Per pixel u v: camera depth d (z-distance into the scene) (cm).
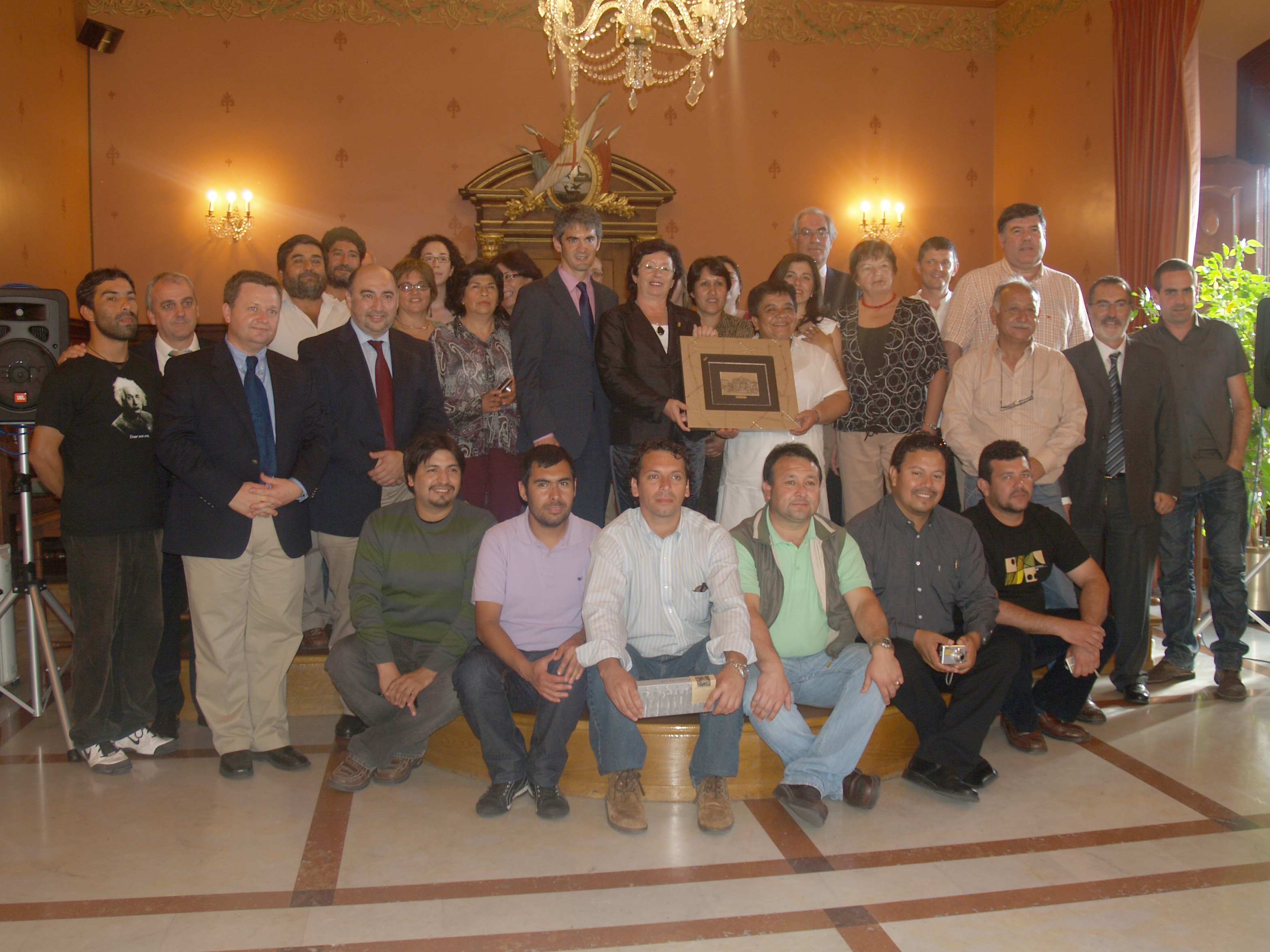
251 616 296
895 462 295
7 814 263
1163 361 362
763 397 329
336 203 747
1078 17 715
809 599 279
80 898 218
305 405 304
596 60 772
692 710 250
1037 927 206
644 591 272
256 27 737
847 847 244
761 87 795
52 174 648
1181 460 365
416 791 281
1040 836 250
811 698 285
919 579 295
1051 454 346
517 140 764
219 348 293
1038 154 764
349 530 325
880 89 809
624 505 349
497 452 361
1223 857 238
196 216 733
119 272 300
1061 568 316
